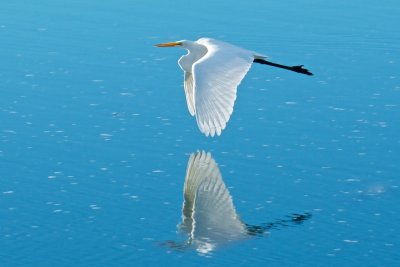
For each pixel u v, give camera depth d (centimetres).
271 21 2009
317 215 1318
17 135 1559
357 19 2031
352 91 1727
